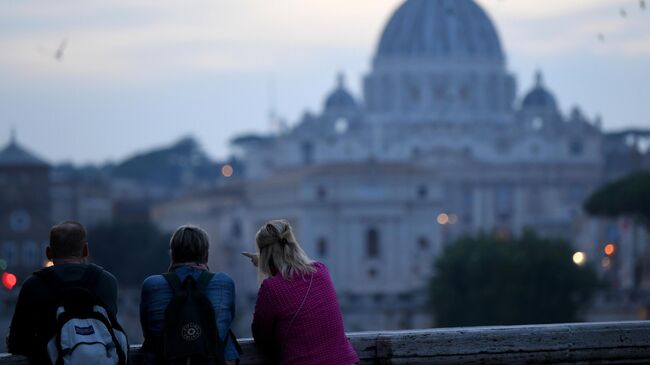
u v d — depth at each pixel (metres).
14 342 29.59
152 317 30.34
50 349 29.11
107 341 29.31
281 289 31.38
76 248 30.34
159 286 30.47
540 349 35.50
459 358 34.97
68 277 29.78
